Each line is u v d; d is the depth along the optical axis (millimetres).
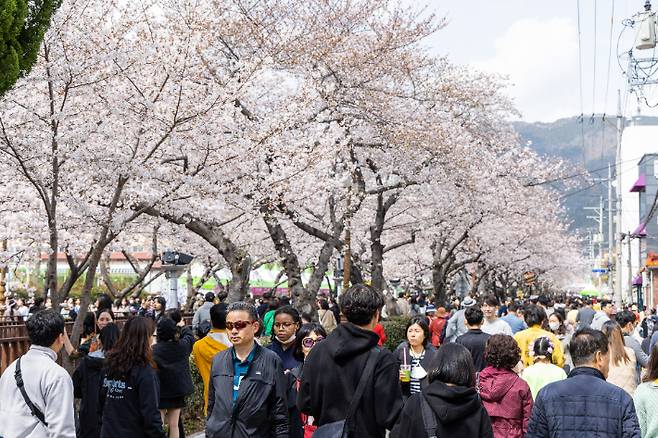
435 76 23703
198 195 13273
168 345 8609
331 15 18844
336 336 5141
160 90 11391
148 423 6062
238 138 13945
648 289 52219
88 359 6770
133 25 11250
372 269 26344
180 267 17031
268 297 21297
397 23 19594
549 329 13125
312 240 27281
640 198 56656
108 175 12062
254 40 17562
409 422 4738
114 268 47219
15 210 13750
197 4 12398
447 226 29859
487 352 6621
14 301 23188
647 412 6023
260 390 5613
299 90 16688
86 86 11516
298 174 16562
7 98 10547
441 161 21516
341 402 4988
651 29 20688
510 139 30766
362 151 21734
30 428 5238
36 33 7949
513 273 50031
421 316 8711
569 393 5312
